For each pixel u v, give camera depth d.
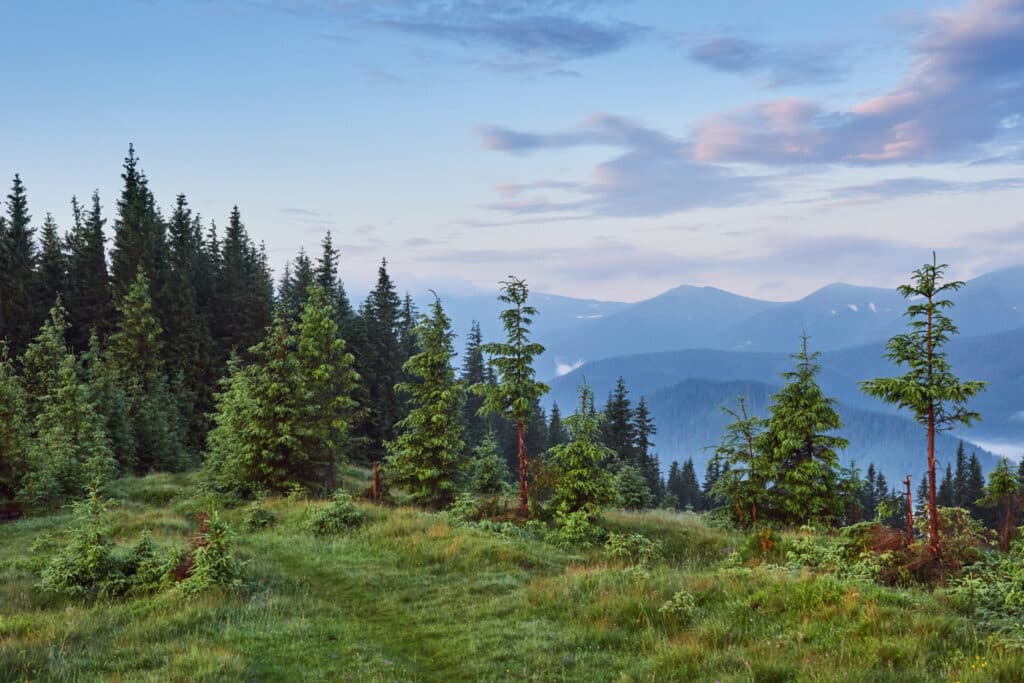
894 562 14.20
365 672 9.73
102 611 12.75
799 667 8.46
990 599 11.13
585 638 10.91
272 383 29.97
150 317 46.31
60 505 25.91
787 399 25.12
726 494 24.53
